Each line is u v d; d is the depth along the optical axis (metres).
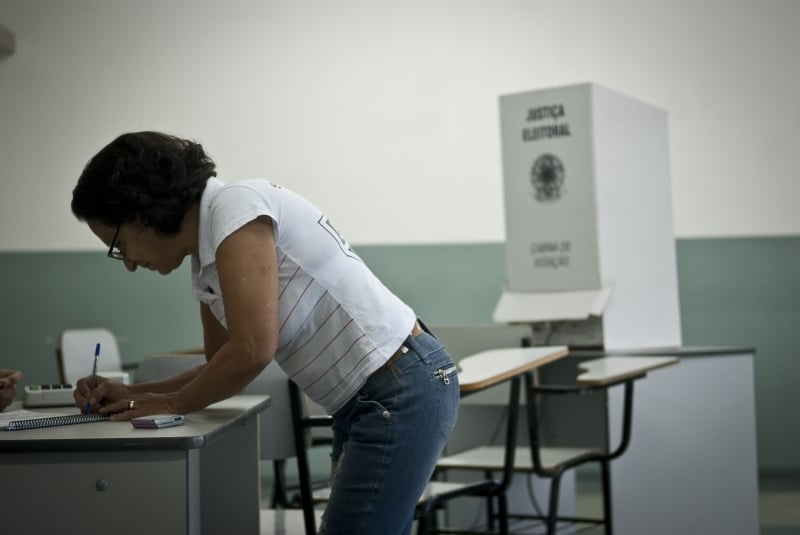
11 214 5.48
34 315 5.45
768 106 5.57
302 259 1.42
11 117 5.50
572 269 3.46
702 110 5.59
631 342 3.56
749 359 3.59
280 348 1.46
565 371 3.40
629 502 3.27
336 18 5.64
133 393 1.70
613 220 3.51
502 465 2.79
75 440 1.34
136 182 1.41
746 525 3.54
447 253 5.57
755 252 5.54
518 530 3.48
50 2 5.54
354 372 1.43
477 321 5.56
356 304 1.43
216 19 5.61
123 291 5.45
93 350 4.11
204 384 1.45
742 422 3.55
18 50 5.51
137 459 1.36
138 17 5.58
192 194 1.44
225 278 1.37
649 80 5.60
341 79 5.62
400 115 5.62
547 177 3.49
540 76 5.62
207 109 5.59
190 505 1.36
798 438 5.48
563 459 2.89
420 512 2.28
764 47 5.57
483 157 5.61
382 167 5.61
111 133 5.55
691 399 3.44
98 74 5.55
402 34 5.64
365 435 1.43
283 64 5.61
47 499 1.36
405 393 1.43
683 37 5.60
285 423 2.20
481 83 5.62
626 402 3.01
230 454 1.80
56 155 5.51
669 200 3.89
